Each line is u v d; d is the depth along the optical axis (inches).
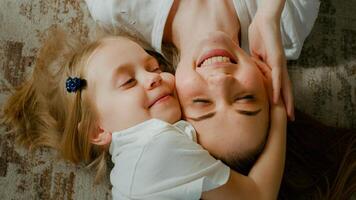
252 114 36.1
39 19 48.3
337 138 44.2
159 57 46.4
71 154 43.4
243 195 35.3
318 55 47.8
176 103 38.2
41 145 45.3
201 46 37.9
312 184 42.9
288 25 43.2
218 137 36.1
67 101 42.6
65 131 43.1
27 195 44.4
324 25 48.3
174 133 35.8
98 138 39.9
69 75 42.1
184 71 38.0
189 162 34.5
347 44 48.0
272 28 38.4
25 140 45.4
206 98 36.5
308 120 44.6
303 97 46.7
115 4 43.6
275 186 36.3
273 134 37.3
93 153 44.3
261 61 39.7
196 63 37.9
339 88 47.0
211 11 42.9
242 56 37.9
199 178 34.0
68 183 44.8
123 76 38.4
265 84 38.2
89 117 40.4
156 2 43.3
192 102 37.1
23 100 45.8
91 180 44.8
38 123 45.8
